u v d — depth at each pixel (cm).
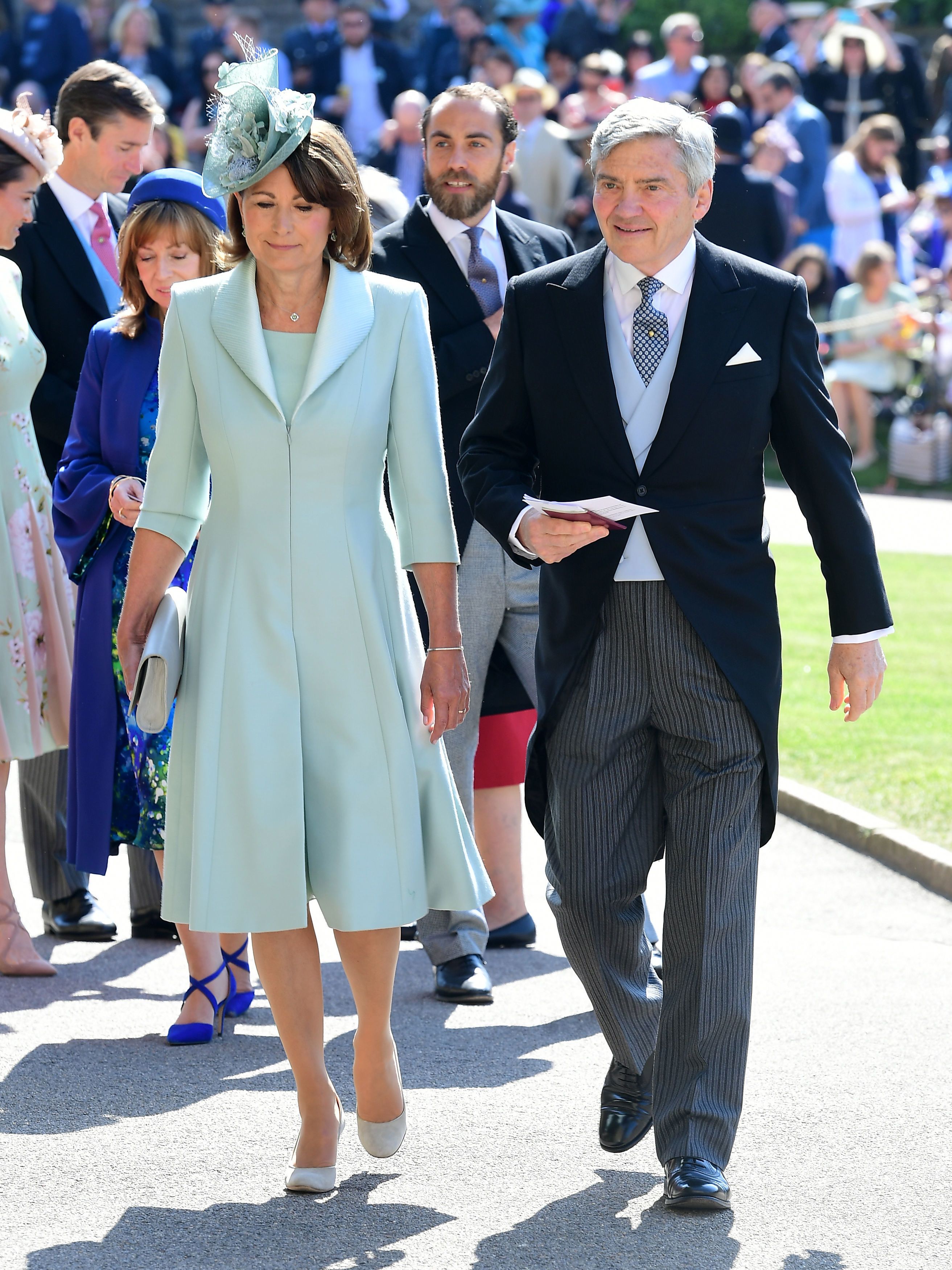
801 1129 802
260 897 706
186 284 732
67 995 1000
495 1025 955
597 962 757
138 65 3588
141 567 741
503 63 3309
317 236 704
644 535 720
